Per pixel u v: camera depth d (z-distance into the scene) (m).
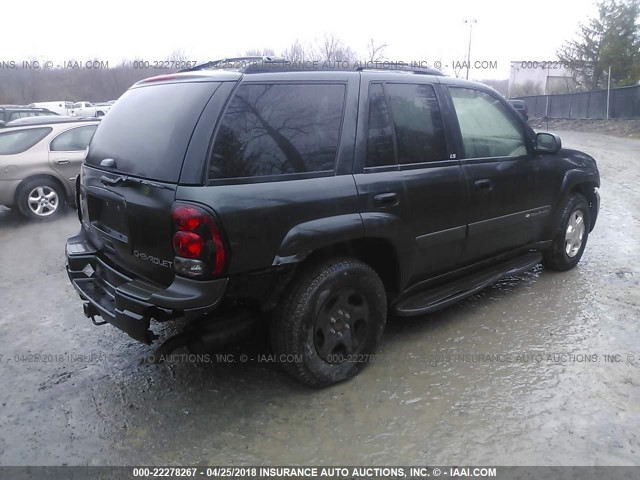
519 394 3.27
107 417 3.12
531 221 4.69
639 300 4.64
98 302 3.29
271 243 2.93
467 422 3.02
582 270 5.44
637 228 7.12
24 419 3.12
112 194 3.19
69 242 3.91
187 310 2.79
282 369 3.33
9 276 5.57
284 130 3.07
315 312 3.15
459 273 4.25
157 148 2.97
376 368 3.59
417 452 2.79
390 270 3.66
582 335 4.01
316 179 3.14
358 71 3.50
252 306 3.14
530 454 2.76
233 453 2.81
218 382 3.46
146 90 3.42
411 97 3.75
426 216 3.70
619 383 3.37
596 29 36.38
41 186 7.97
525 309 4.49
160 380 3.50
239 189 2.85
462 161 4.00
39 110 15.94
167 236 2.84
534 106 36.72
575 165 5.16
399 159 3.59
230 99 2.91
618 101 27.64
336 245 3.34
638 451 2.78
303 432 2.96
